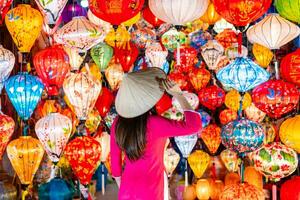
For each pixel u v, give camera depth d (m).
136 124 3.03
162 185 3.11
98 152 4.32
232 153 5.28
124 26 5.06
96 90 4.36
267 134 4.75
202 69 5.33
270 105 3.97
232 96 4.97
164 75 3.20
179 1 3.83
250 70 4.20
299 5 3.74
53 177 5.47
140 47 5.48
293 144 4.00
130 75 3.11
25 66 4.40
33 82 4.11
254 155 4.13
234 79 4.24
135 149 3.01
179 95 3.14
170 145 5.36
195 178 5.91
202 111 5.32
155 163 3.07
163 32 5.68
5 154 5.36
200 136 5.34
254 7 3.54
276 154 4.00
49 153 4.30
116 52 5.02
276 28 4.07
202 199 5.48
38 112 5.03
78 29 4.18
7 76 4.08
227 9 3.61
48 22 4.04
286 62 3.97
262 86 4.06
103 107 4.91
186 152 5.04
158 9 3.93
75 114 4.73
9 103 5.40
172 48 5.24
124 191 3.07
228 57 5.11
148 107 3.05
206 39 5.58
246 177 5.16
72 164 4.29
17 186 5.30
